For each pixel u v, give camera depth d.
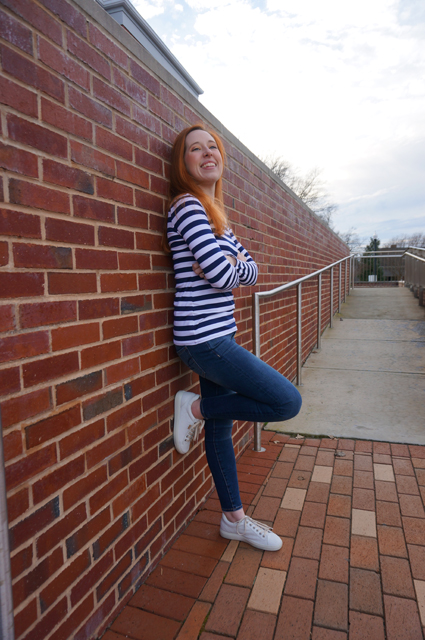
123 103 1.30
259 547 1.62
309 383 3.91
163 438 1.58
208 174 1.54
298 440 2.70
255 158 2.87
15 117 0.88
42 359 0.97
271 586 1.43
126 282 1.32
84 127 1.11
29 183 0.92
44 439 0.98
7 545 0.71
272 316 3.22
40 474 0.97
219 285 1.37
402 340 5.31
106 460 1.23
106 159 1.21
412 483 2.11
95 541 1.18
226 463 1.66
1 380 0.86
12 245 0.88
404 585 1.42
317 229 5.68
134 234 1.36
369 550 1.61
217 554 1.60
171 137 1.64
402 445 2.56
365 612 1.31
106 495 1.23
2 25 0.85
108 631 1.24
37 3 0.95
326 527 1.77
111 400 1.25
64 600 1.06
